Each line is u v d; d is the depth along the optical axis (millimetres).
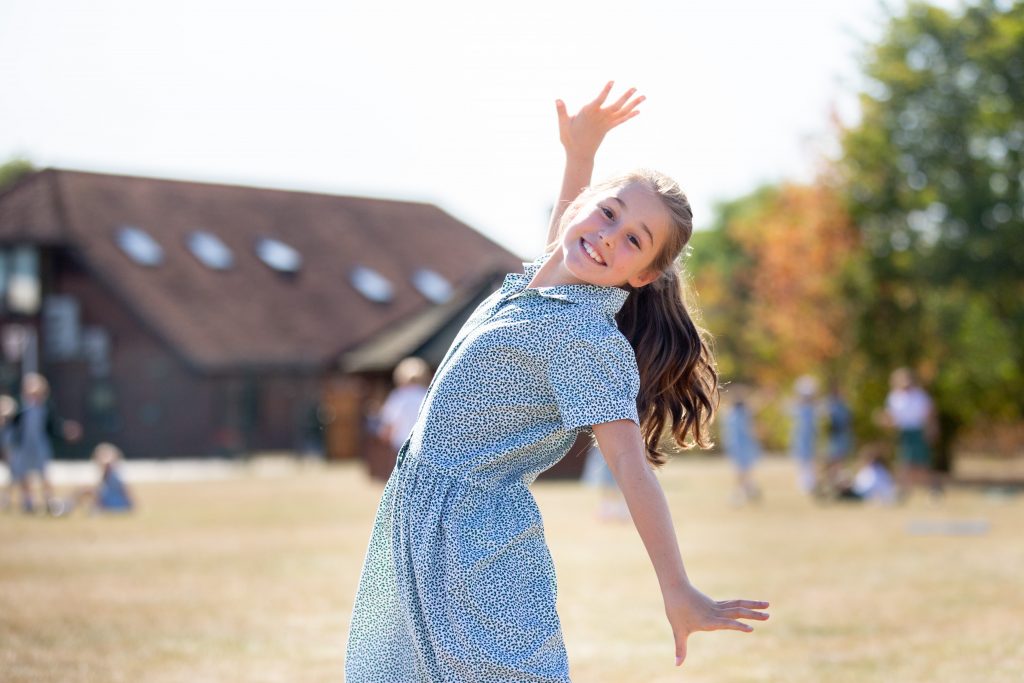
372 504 26906
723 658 8992
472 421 4070
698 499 28891
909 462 28219
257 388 53219
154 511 24938
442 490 4035
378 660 4203
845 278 38750
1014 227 37062
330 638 9961
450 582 3961
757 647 9453
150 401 51844
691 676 8328
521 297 4152
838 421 30016
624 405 3986
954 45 37750
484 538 3992
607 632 10172
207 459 50969
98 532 20109
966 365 38906
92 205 55219
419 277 61562
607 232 4062
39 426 24578
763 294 41000
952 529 20109
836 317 39531
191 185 59344
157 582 13617
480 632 3939
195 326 52500
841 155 38844
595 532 20016
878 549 17031
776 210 41406
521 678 3932
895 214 38812
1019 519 22297
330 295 57906
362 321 57469
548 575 4098
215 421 51406
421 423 4156
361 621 4258
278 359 53375
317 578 13984
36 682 8141
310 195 62906
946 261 37438
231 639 9906
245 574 14367
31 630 10328
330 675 8406
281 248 58969
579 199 4297
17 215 53250
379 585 4230
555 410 4090
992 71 37250
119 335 52469
